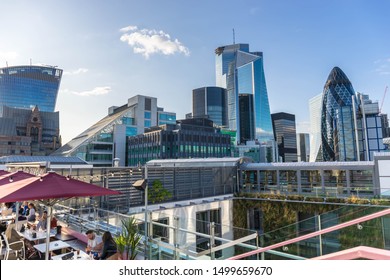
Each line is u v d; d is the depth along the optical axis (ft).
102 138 337.93
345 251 8.61
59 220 49.88
